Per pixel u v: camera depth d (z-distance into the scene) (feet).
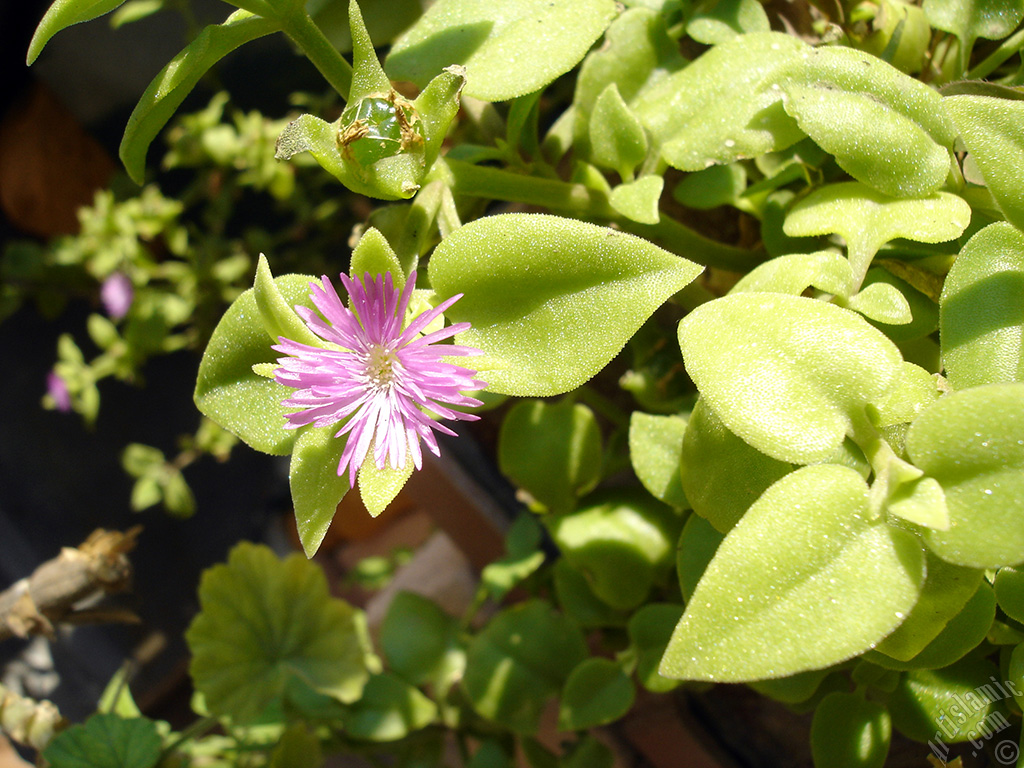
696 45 0.35
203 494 0.93
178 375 0.92
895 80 0.24
